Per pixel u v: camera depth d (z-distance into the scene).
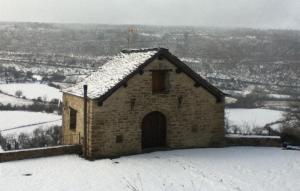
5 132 48.91
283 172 23.88
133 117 26.64
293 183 21.78
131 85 26.36
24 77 93.50
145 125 27.81
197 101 28.67
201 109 28.88
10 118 58.56
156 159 25.72
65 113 30.27
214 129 29.48
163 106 27.58
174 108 27.97
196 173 23.09
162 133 28.36
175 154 27.00
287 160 26.70
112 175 22.50
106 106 25.67
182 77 28.00
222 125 29.73
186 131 28.55
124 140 26.47
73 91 28.69
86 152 25.97
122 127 26.33
